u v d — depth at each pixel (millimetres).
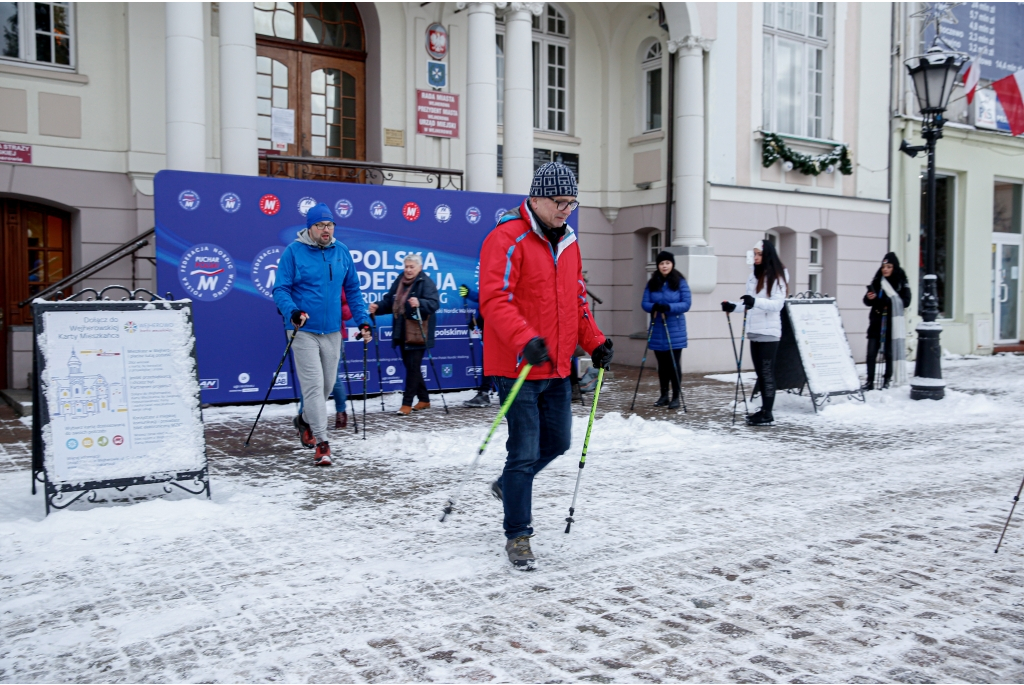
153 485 5047
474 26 10227
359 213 8945
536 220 3520
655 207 13211
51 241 9844
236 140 8875
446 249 9492
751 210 12875
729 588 3268
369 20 11641
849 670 2529
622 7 13469
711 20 12211
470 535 4004
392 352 9320
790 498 4770
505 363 3500
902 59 14594
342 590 3248
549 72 13445
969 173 15922
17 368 9508
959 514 4434
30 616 3000
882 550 3783
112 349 4707
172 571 3484
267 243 8367
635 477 5324
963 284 16047
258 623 2920
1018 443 6641
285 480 5254
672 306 8297
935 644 2729
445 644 2734
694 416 8086
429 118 11961
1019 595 3203
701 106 12195
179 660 2621
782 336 8531
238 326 8258
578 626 2885
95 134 9688
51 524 4148
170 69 8445
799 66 13586
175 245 7949
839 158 13500
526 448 3508
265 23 11102
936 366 9164
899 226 14898
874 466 5707
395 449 6250
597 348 3768
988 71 15992
